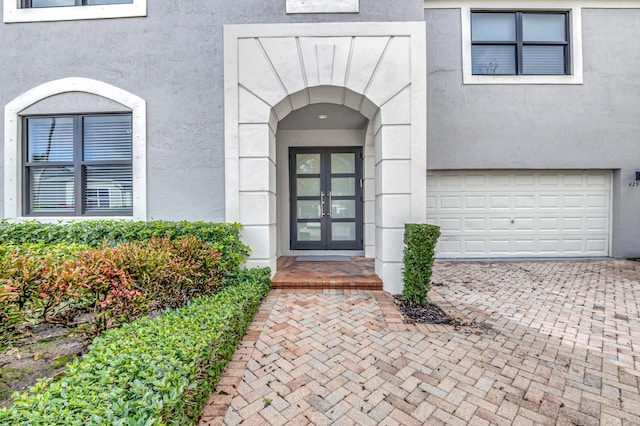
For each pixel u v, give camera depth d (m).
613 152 6.53
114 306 2.20
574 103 6.46
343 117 5.82
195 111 4.48
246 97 4.25
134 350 1.67
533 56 6.56
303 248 6.71
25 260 2.10
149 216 4.49
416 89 4.18
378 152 4.47
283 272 4.89
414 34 4.18
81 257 2.35
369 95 4.19
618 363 2.45
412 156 4.18
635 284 4.76
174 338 1.88
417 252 3.68
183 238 3.61
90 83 4.48
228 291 3.18
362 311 3.47
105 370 1.45
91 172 4.64
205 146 4.49
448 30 6.42
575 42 6.38
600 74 6.45
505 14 6.51
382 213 4.23
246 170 4.28
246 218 4.29
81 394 1.27
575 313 3.53
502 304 3.81
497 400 2.00
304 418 1.83
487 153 6.53
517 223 6.84
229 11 4.42
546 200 6.82
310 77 4.22
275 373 2.27
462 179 6.85
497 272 5.58
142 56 4.49
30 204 4.66
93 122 4.63
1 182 4.54
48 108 4.53
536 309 3.64
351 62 4.20
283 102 4.34
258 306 3.45
